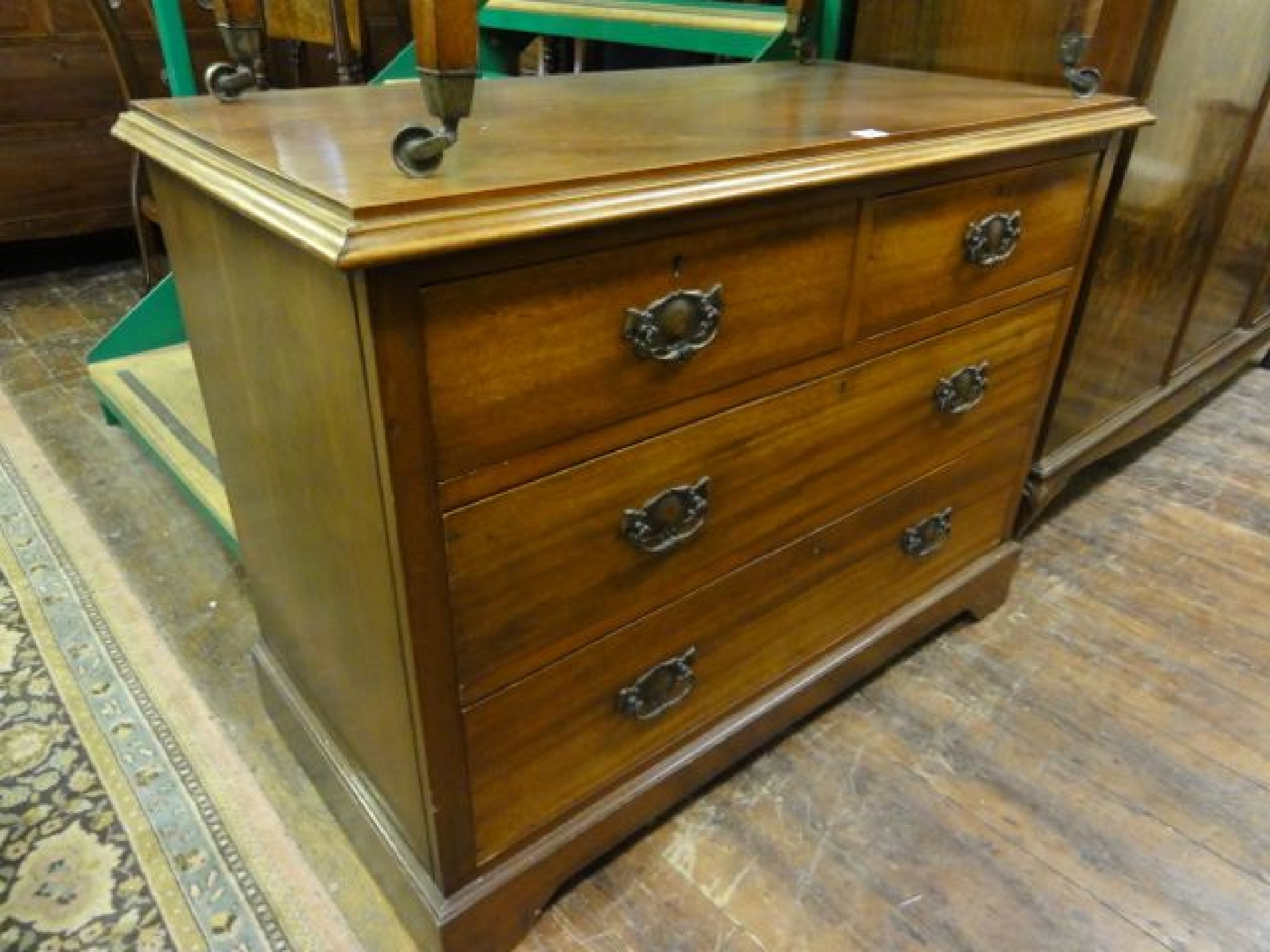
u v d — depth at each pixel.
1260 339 2.25
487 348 0.67
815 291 0.90
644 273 0.74
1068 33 1.14
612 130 0.87
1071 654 1.41
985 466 1.32
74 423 1.98
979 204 1.03
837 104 1.05
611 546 0.85
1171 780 1.20
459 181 0.66
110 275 2.79
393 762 0.89
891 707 1.31
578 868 1.00
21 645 1.36
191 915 0.99
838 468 1.06
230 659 1.35
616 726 0.98
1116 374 1.62
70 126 2.53
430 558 0.72
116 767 1.17
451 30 0.62
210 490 1.47
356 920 0.99
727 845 1.10
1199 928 1.01
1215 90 1.43
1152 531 1.72
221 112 0.90
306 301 0.69
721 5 1.54
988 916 1.02
